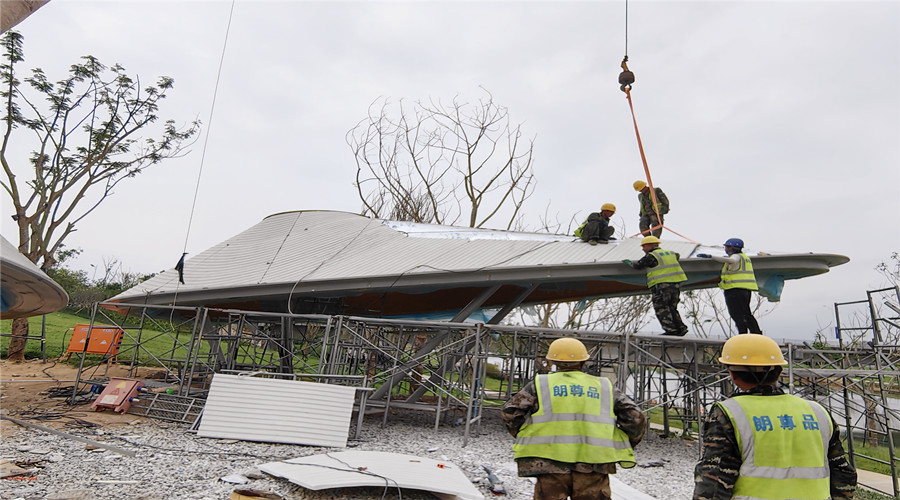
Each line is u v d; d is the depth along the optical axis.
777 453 2.80
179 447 8.27
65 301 6.31
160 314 15.18
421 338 18.16
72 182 18.45
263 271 13.82
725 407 2.94
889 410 10.62
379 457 7.42
